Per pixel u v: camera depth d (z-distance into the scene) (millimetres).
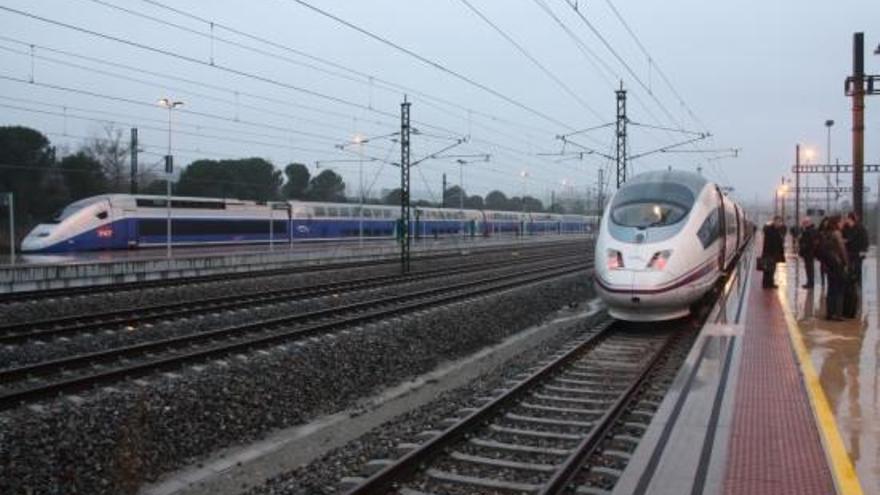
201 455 10617
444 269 37750
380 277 32062
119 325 18312
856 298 16312
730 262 28219
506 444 9414
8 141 53656
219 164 71812
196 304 22375
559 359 13773
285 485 8891
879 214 19188
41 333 16609
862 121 20172
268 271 34875
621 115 40344
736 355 12461
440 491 8008
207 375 12820
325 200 85375
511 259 47875
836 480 6707
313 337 16516
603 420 9586
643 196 18594
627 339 16922
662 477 7062
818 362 11594
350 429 11961
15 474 8797
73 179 57312
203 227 45188
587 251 59000
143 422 10500
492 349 18984
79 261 32438
